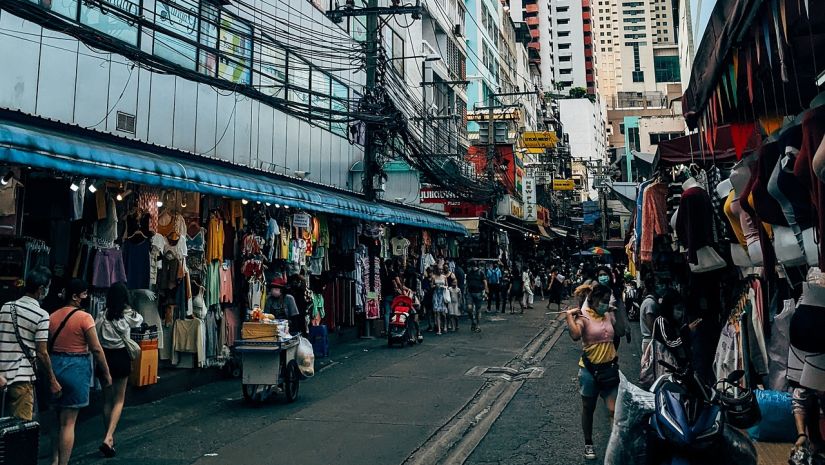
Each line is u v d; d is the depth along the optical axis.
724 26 4.07
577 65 118.69
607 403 6.22
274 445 6.77
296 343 9.24
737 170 4.79
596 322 6.31
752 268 6.86
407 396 9.33
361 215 13.70
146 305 9.03
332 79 16.30
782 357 6.27
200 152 11.12
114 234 8.02
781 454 5.60
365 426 7.58
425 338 16.70
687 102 5.95
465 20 40.25
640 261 9.67
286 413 8.27
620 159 44.62
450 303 18.20
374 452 6.52
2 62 7.39
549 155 53.38
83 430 7.28
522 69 57.78
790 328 3.78
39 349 5.45
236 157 12.23
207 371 10.33
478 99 40.41
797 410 5.07
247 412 8.32
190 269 9.80
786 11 3.38
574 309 6.43
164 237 9.09
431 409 8.48
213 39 11.61
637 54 166.00
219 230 10.30
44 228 7.55
